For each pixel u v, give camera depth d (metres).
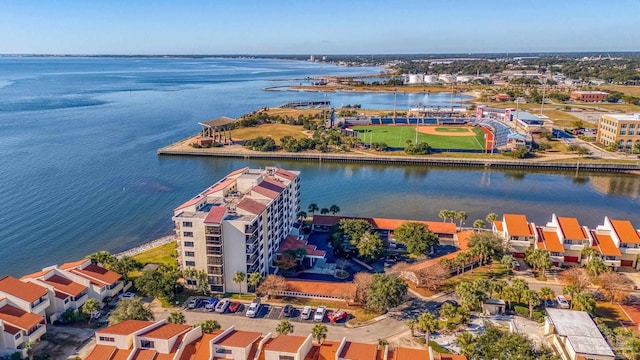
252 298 118.81
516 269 133.75
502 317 108.06
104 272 119.50
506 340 85.12
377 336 102.12
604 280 115.75
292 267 135.12
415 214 185.75
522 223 142.88
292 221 158.75
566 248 135.75
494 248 133.50
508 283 124.06
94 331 104.38
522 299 107.25
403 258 143.50
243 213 122.19
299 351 79.88
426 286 124.19
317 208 173.75
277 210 139.50
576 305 105.88
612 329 100.62
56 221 173.25
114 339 83.88
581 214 186.88
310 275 132.00
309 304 116.06
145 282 116.50
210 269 120.12
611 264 130.88
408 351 81.50
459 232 157.50
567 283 123.62
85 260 124.00
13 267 139.00
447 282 126.69
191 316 110.69
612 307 112.88
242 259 119.44
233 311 112.44
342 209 191.12
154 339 82.25
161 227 170.00
